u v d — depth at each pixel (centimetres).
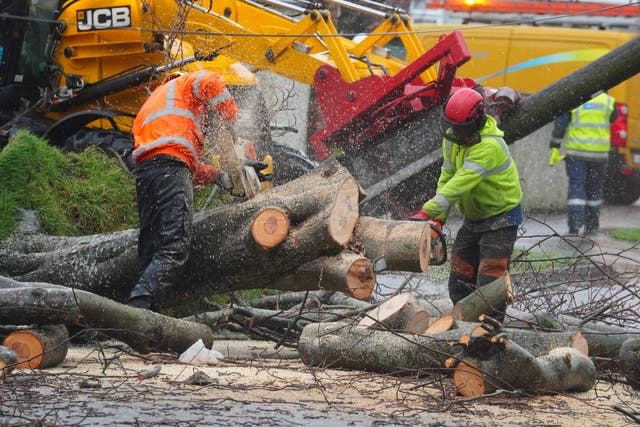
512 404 1049
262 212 1238
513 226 1403
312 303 1437
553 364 1111
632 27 3394
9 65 2144
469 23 3588
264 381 1117
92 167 1714
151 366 1195
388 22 2195
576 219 2839
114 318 1170
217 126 1333
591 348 1279
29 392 1006
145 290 1275
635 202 3775
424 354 1126
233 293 1449
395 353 1147
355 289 1234
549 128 3375
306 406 998
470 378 1062
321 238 1214
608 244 2708
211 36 2067
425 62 1938
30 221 1548
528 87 3491
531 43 3478
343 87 2017
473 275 1451
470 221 1426
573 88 1948
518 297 1470
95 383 1060
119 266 1395
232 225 1288
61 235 1588
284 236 1227
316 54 2117
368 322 1236
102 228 1652
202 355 1230
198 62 2080
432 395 1069
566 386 1122
